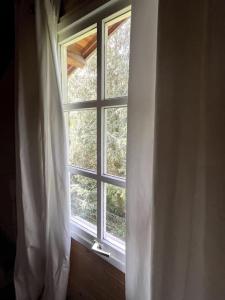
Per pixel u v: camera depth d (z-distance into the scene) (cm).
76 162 148
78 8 124
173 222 69
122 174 115
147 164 84
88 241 135
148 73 81
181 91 65
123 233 118
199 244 67
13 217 205
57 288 140
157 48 68
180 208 68
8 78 190
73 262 151
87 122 136
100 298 131
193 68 64
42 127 138
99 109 122
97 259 130
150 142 83
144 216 86
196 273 68
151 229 75
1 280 185
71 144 150
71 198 155
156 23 78
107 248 124
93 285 135
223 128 56
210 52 58
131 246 90
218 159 58
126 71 109
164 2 65
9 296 176
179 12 64
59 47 146
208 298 63
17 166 158
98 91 122
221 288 59
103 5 109
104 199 128
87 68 133
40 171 148
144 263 87
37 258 154
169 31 65
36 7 129
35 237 152
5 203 213
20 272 161
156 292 73
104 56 119
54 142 135
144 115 83
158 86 68
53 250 141
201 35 62
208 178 60
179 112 66
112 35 115
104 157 125
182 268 70
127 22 107
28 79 146
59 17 139
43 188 143
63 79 150
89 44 131
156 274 73
